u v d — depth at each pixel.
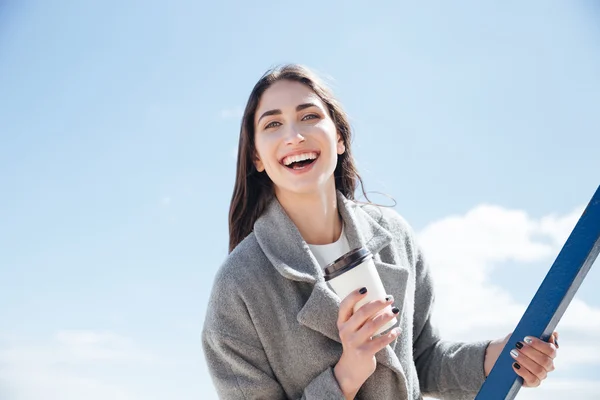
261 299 1.44
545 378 1.19
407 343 1.50
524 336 1.16
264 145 1.46
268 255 1.46
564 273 1.11
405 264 1.62
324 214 1.50
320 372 1.40
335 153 1.48
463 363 1.56
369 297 1.23
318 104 1.48
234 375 1.45
